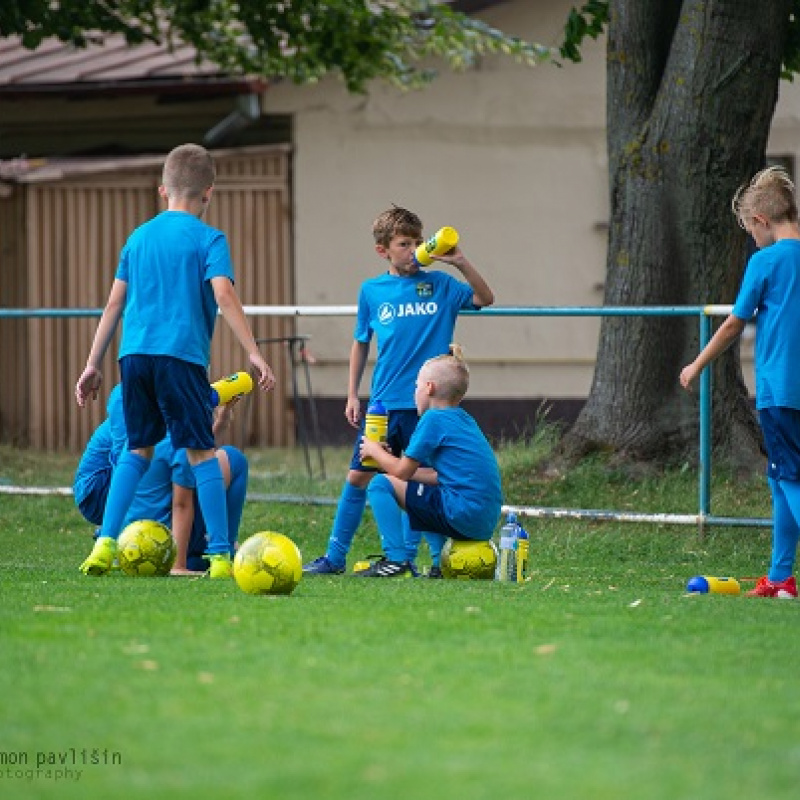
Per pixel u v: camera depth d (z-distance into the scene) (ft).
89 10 183.62
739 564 112.57
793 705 52.44
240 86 208.13
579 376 220.84
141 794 41.11
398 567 98.17
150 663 57.67
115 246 219.41
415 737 47.11
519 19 219.82
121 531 93.04
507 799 40.52
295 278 222.69
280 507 135.44
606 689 54.29
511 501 128.36
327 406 221.25
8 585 83.61
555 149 220.64
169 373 91.61
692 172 130.21
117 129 226.17
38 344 217.56
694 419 131.13
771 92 130.62
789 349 88.99
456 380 96.84
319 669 57.00
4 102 224.12
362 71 196.34
